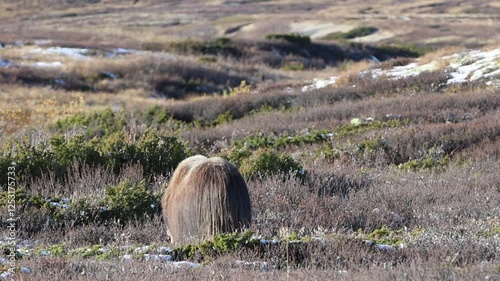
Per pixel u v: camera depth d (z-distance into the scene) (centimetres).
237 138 7531
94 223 3972
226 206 3097
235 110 10256
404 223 3950
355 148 6450
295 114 9006
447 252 2908
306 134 7269
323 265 2833
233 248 2947
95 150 5122
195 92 16012
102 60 17288
